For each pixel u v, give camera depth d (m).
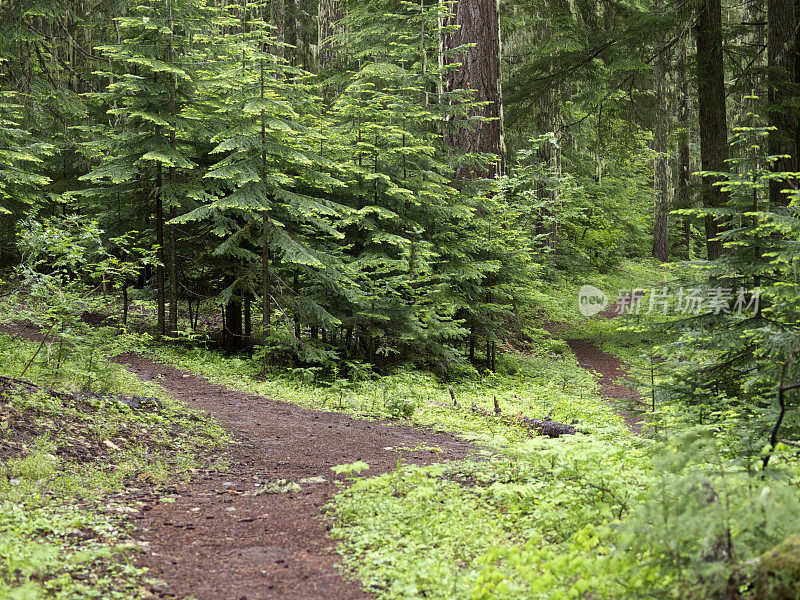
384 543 5.16
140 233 16.25
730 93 16.08
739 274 6.84
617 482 5.48
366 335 14.79
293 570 4.72
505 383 15.63
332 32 28.53
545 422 9.75
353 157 16.03
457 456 8.36
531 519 5.45
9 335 13.20
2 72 21.06
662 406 7.54
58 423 7.40
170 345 15.04
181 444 8.04
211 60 15.81
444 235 15.86
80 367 9.62
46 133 21.08
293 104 15.81
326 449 8.59
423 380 14.14
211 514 5.86
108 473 6.57
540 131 27.95
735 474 3.87
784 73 14.50
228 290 14.46
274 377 13.66
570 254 27.02
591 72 21.80
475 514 5.60
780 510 3.17
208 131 14.83
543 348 18.81
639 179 39.50
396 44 17.20
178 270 16.41
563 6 22.31
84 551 4.57
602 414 10.70
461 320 15.45
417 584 4.38
